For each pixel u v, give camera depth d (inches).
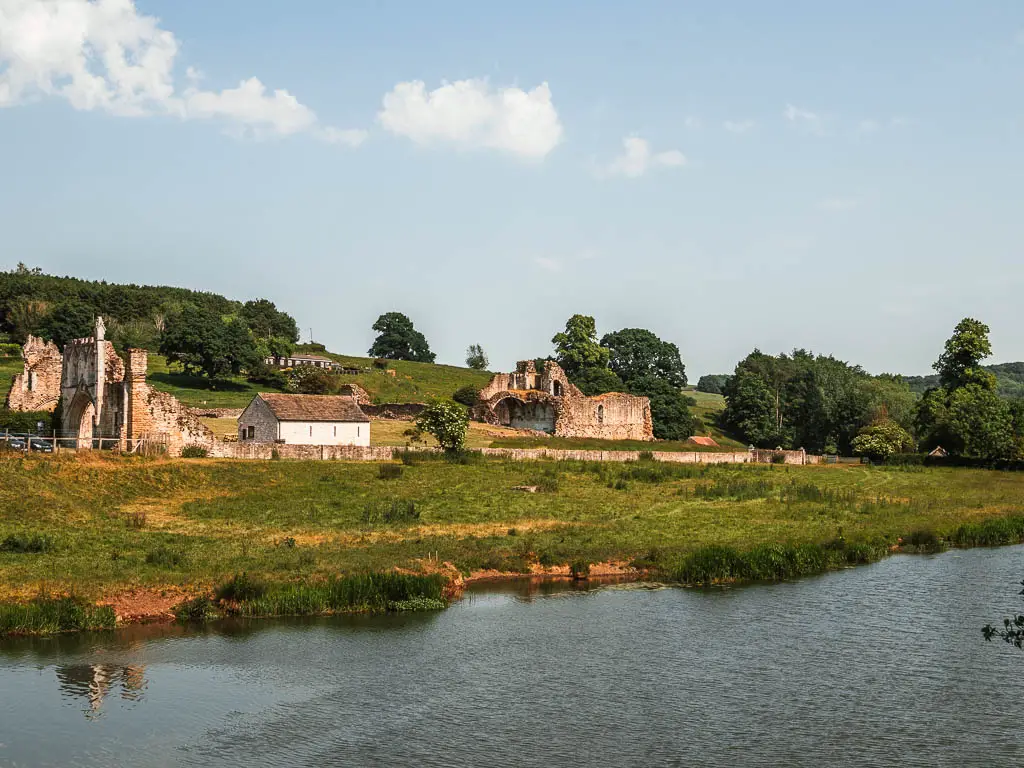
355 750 1282.0
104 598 1795.0
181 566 2001.7
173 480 2898.6
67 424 3481.8
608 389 6417.3
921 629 1855.3
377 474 3304.6
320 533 2448.3
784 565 2346.2
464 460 3703.3
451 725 1366.9
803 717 1412.4
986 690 1524.4
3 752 1241.4
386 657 1641.2
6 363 6067.9
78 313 6934.1
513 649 1702.8
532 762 1255.5
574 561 2330.2
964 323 5723.4
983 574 2368.4
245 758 1250.0
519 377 5708.7
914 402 6825.8
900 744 1325.0
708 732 1357.0
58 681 1482.5
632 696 1485.0
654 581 2263.8
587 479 3622.0
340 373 6929.1
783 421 7037.4
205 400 5580.7
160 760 1237.7
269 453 3486.7
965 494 3784.5
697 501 3302.2
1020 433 5019.7
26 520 2361.0
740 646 1739.7
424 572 2098.9
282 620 1836.9
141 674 1523.1
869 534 2723.9
